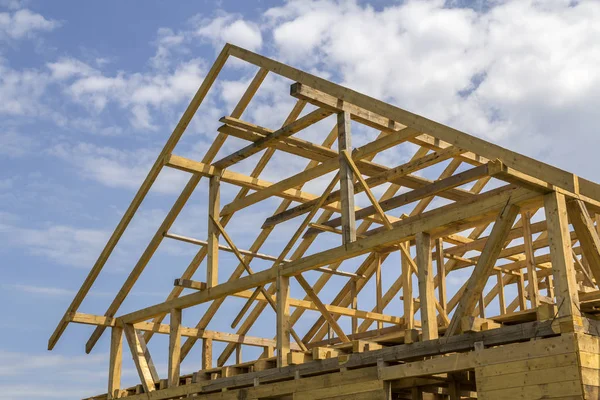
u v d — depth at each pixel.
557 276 9.18
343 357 11.58
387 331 15.88
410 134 13.08
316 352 11.94
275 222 15.48
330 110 12.79
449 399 12.52
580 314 9.02
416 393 12.09
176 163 15.03
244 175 15.86
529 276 13.34
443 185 13.63
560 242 9.23
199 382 14.41
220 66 14.81
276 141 13.95
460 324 10.05
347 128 12.75
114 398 16.42
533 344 9.09
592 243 9.52
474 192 16.45
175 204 15.70
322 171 13.78
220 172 15.55
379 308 16.86
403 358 10.74
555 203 9.38
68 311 16.69
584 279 16.27
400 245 12.48
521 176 9.00
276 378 12.71
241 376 13.50
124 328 16.66
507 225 9.88
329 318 13.04
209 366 16.44
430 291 10.80
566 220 9.40
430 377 11.27
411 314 14.12
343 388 11.43
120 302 16.78
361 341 11.40
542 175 9.58
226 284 14.41
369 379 11.07
